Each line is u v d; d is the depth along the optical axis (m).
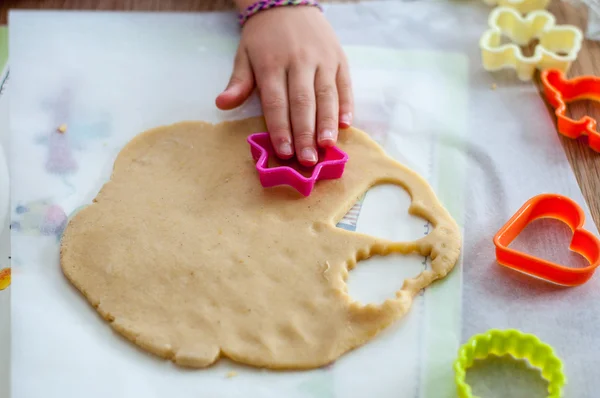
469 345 0.41
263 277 0.44
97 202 0.47
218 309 0.43
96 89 0.53
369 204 0.47
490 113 0.52
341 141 0.50
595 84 0.52
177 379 0.41
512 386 0.41
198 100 0.53
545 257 0.46
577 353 0.42
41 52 0.55
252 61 0.52
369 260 0.45
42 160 0.50
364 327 0.42
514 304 0.44
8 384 0.42
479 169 0.49
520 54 0.54
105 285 0.44
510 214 0.47
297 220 0.46
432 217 0.46
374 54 0.55
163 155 0.50
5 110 0.52
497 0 0.58
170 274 0.44
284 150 0.47
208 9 0.58
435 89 0.53
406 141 0.51
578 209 0.46
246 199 0.47
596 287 0.44
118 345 0.42
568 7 0.58
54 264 0.45
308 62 0.51
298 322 0.42
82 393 0.41
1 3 0.58
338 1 0.58
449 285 0.44
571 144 0.50
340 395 0.41
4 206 0.47
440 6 0.58
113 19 0.57
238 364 0.42
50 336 0.43
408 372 0.41
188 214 0.47
